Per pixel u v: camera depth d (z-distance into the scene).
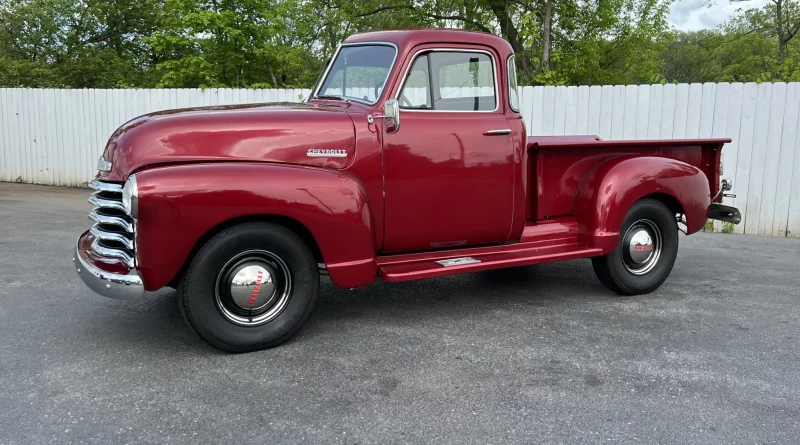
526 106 8.83
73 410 2.84
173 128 3.50
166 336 3.83
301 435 2.65
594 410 2.91
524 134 4.38
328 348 3.68
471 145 4.14
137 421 2.75
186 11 14.91
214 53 15.46
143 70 29.16
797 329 4.11
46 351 3.55
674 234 4.95
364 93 4.15
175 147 3.47
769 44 21.44
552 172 4.69
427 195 4.04
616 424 2.78
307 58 18.17
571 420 2.81
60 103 11.07
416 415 2.84
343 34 17.88
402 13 17.95
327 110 3.87
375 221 3.92
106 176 3.58
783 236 7.90
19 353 3.51
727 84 7.89
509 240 4.54
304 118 3.72
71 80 26.77
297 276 3.61
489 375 3.30
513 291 5.04
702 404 2.99
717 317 4.36
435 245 4.21
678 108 8.16
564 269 5.88
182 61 15.45
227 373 3.29
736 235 7.90
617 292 4.93
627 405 2.96
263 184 3.38
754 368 3.44
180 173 3.26
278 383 3.17
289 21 17.38
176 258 3.26
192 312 3.37
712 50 23.98
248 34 15.63
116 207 3.44
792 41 21.61
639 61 15.89
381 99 3.93
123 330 3.92
